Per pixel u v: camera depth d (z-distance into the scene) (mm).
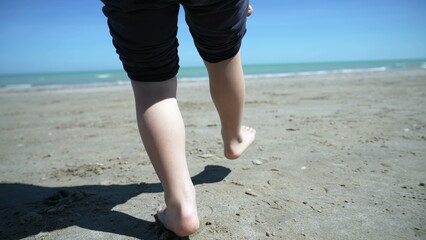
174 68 1206
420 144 2471
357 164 2059
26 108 6602
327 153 2324
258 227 1325
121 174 2127
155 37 1075
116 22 1067
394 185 1709
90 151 2809
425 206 1460
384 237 1220
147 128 1141
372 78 11047
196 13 1135
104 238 1305
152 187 1865
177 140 1158
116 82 18141
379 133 2871
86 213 1545
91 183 1986
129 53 1110
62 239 1314
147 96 1169
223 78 1387
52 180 2098
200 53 1351
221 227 1331
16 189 1950
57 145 3141
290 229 1302
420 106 4363
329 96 6016
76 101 7594
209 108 5113
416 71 16172
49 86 16078
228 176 1938
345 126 3238
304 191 1673
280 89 8023
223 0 1091
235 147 1648
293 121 3641
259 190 1704
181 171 1163
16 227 1436
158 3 1013
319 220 1366
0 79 30688
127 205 1618
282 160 2205
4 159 2717
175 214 1159
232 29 1207
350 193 1627
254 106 5031
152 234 1317
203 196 1653
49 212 1560
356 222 1338
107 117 4828
